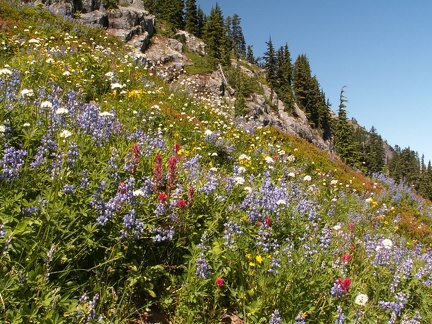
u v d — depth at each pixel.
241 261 4.89
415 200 20.05
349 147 61.59
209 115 15.88
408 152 118.38
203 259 4.42
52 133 5.75
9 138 5.51
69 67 12.13
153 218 4.73
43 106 5.92
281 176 10.54
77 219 4.18
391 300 5.58
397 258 6.50
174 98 16.12
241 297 4.61
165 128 10.45
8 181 4.29
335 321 4.45
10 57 13.85
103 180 4.87
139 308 4.07
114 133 7.13
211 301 4.53
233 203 6.05
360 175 20.30
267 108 69.38
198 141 10.92
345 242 6.89
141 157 6.46
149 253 4.61
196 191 5.82
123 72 15.27
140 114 10.55
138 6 51.41
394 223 12.53
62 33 20.62
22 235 3.52
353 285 5.27
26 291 3.28
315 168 16.41
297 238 6.12
